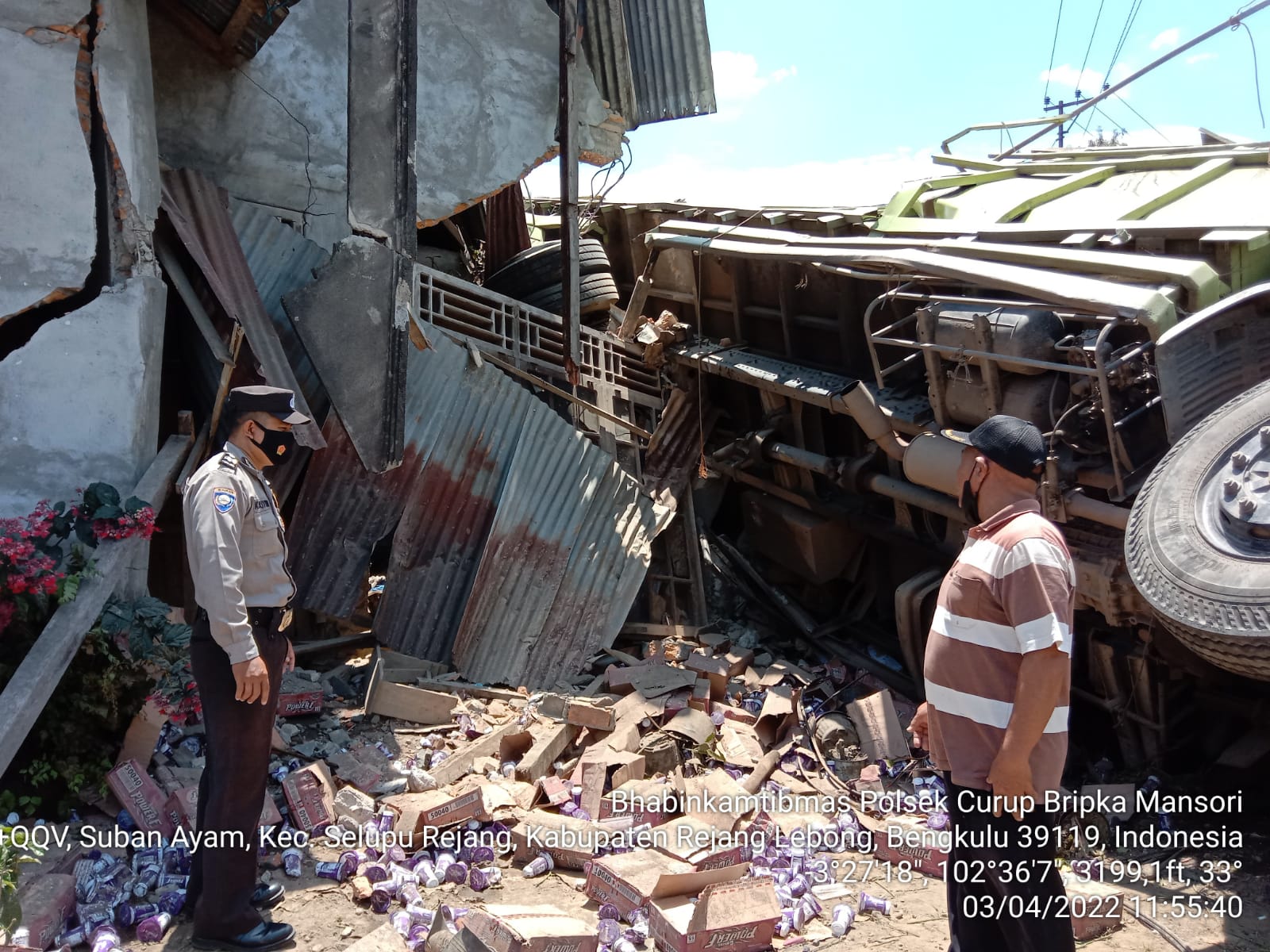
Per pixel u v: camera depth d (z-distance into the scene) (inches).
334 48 303.1
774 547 321.7
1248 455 169.9
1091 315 203.5
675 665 271.4
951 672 119.3
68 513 182.9
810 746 229.5
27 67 189.9
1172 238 208.4
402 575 247.8
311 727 212.5
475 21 322.3
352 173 215.0
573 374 301.4
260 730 135.1
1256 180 225.6
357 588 243.9
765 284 320.5
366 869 156.9
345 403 219.6
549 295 331.6
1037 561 113.0
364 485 244.8
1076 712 239.8
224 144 291.1
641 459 329.1
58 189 193.0
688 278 356.5
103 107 196.9
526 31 329.4
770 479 321.4
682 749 217.2
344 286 218.5
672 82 356.5
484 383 262.5
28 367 192.1
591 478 273.6
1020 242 239.9
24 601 166.9
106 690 169.5
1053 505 209.6
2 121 189.6
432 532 251.8
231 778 134.0
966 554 120.3
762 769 212.2
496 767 199.0
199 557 128.3
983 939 124.3
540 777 199.5
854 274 263.1
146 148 211.9
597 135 346.0
